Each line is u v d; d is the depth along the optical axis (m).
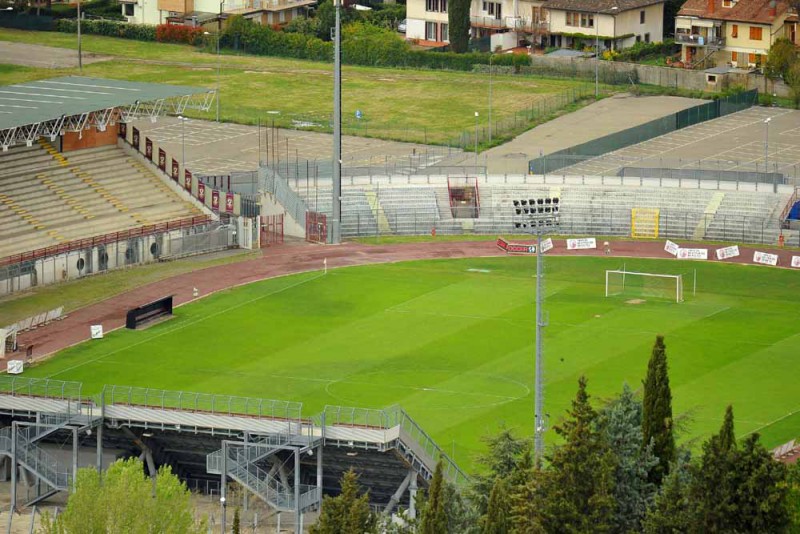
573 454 158.62
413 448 192.75
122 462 177.88
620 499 163.88
